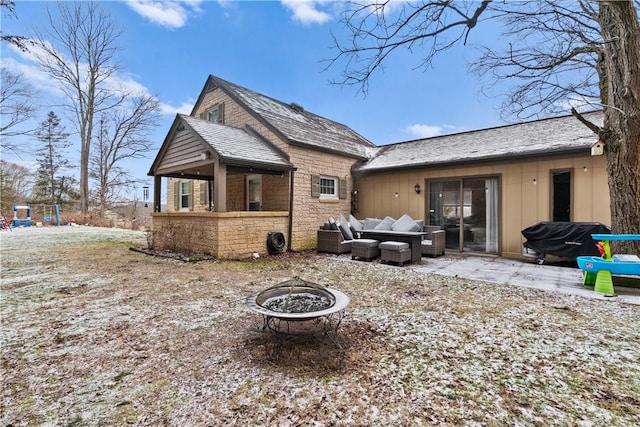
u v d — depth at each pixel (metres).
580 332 3.07
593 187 6.67
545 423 1.80
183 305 3.92
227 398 2.04
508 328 3.19
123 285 4.89
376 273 5.87
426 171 9.18
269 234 8.02
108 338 2.95
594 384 2.19
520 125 9.74
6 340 2.90
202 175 10.55
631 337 2.95
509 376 2.29
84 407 1.96
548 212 7.21
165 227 8.80
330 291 3.04
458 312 3.69
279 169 8.34
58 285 4.88
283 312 2.45
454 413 1.88
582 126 7.70
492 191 8.07
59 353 2.66
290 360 2.53
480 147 8.64
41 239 11.24
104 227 18.59
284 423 1.81
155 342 2.87
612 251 5.25
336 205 10.02
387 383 2.20
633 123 4.75
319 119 13.24
